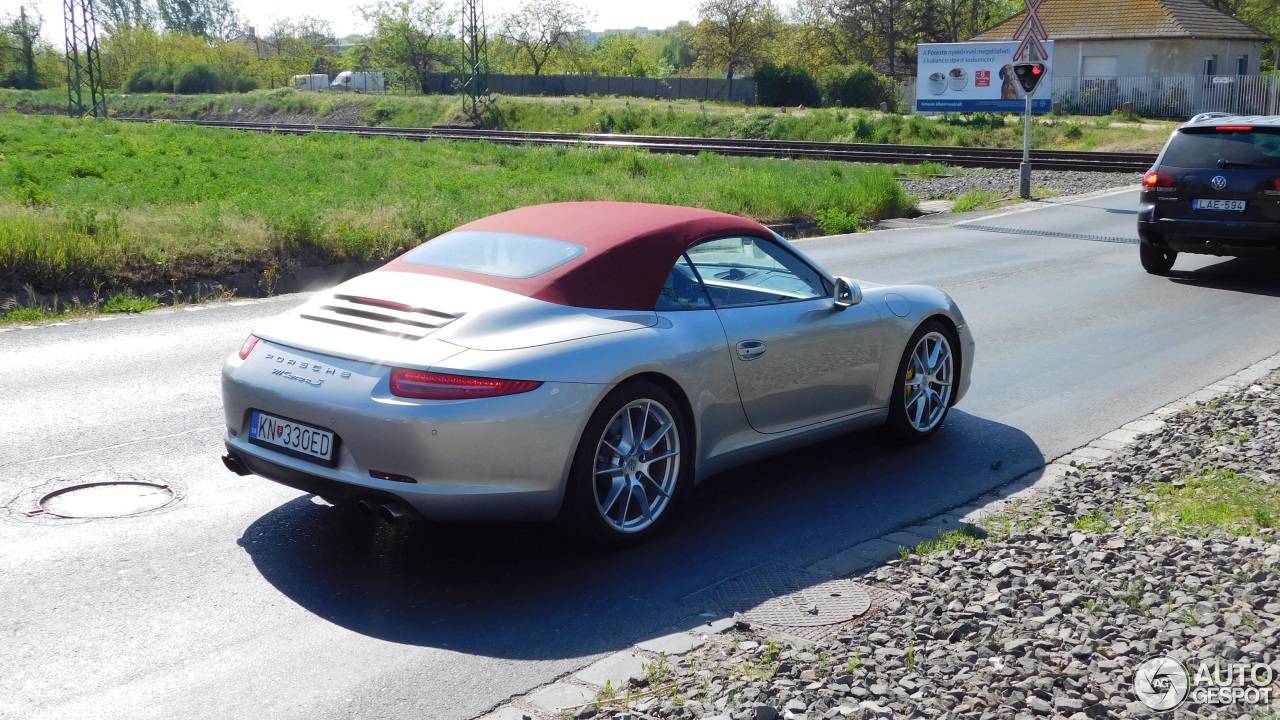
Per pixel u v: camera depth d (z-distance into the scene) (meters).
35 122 42.28
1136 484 5.58
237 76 94.00
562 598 4.19
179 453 5.84
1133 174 26.75
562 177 22.59
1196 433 6.47
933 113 50.41
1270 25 68.94
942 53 48.06
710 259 5.03
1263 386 7.61
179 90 91.38
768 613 4.03
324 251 12.88
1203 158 12.20
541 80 76.12
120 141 30.30
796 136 48.81
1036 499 5.37
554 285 4.49
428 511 4.09
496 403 4.05
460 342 4.17
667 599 4.18
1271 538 4.60
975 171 27.66
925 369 6.20
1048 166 28.42
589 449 4.32
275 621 3.93
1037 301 11.19
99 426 6.29
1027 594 4.07
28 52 105.69
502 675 3.57
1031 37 21.61
